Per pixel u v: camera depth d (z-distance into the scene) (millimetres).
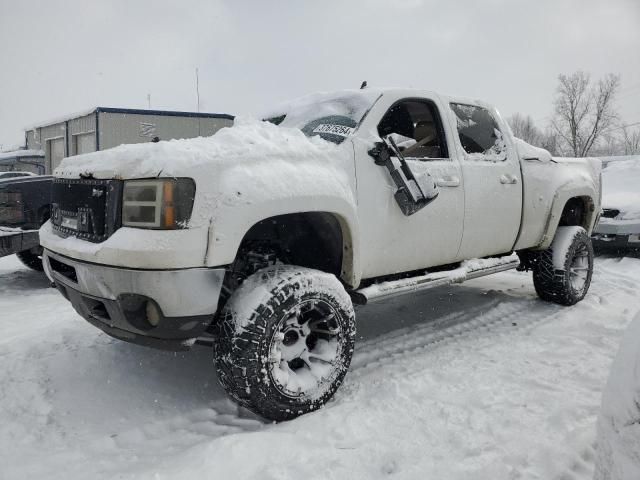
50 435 2691
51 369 3406
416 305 5230
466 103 4348
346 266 3248
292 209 2803
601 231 8305
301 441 2496
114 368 3457
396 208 3486
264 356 2641
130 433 2705
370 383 3250
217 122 19781
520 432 2588
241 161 2717
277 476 2197
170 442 2639
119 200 2621
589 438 2477
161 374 3418
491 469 2244
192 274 2512
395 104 3730
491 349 3873
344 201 3062
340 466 2297
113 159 2709
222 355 2658
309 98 4164
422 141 3873
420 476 2215
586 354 3742
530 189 4613
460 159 4016
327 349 2979
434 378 3318
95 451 2553
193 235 2492
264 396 2658
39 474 2346
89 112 18250
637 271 7285
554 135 47875
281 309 2703
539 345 3963
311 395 2828
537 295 5457
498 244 4414
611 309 5000
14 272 7258
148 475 2225
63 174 3146
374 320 4723
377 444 2484
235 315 2674
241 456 2328
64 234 3072
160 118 18734
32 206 6207
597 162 5719
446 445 2494
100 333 4047
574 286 5113
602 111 44469
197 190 2523
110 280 2578
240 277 3068
